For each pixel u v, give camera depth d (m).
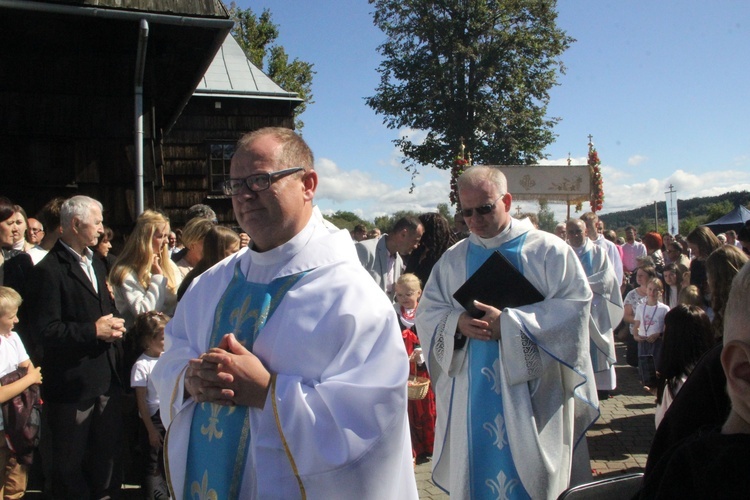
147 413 3.86
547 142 29.94
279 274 1.87
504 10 28.92
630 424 5.96
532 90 29.56
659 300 6.44
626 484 1.90
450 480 3.26
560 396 3.13
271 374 1.72
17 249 4.57
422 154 30.08
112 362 3.69
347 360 1.73
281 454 1.67
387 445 1.70
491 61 28.67
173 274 4.23
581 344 3.08
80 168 6.84
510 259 3.29
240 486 1.74
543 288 3.22
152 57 7.07
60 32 6.62
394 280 5.56
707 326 3.22
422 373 5.11
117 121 6.97
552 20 29.48
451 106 29.27
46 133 6.73
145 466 3.95
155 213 4.18
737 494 1.02
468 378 3.23
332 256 1.87
